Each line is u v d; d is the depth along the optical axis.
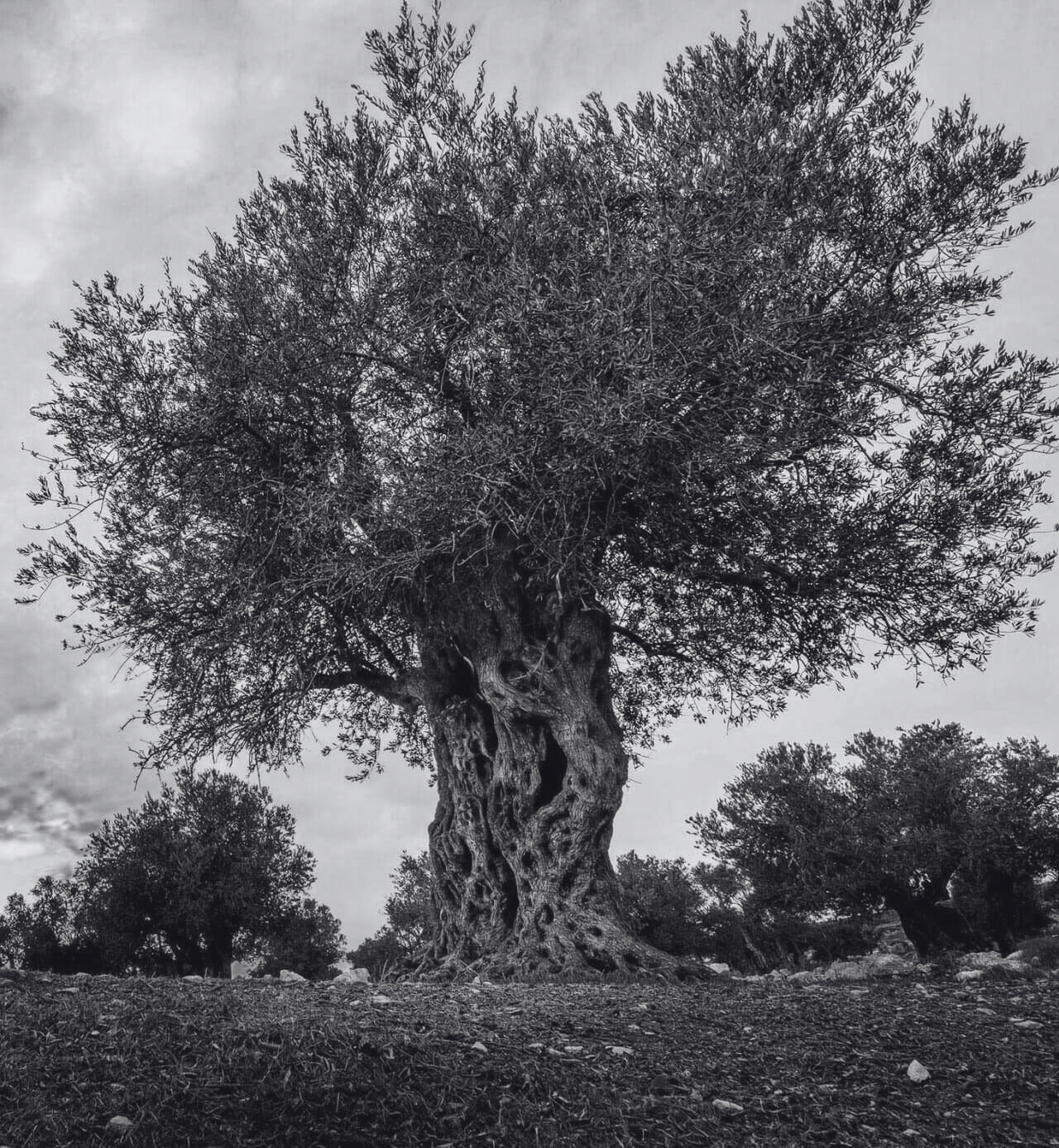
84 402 14.73
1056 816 25.39
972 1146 4.46
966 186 12.59
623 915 13.19
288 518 13.30
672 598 16.27
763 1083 5.38
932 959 21.67
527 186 13.32
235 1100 4.20
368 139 14.70
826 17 12.96
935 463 13.41
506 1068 5.14
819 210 12.22
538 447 11.48
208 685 15.80
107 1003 6.24
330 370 13.59
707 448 11.41
